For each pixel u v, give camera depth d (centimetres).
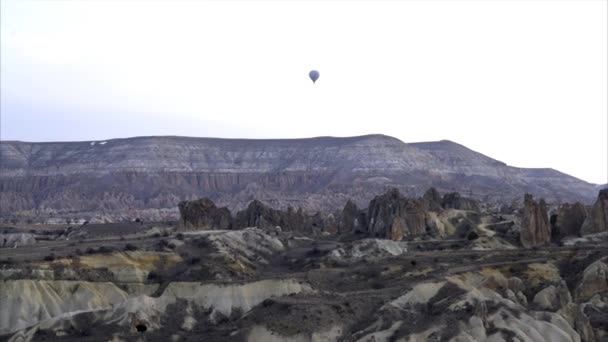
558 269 16362
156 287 15038
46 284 14262
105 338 12169
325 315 12288
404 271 15725
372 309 12900
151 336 12412
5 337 12638
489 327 12144
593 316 14350
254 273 16362
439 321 12125
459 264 16312
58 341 12094
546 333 12288
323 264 17100
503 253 17575
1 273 14388
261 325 12100
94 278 14950
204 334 12662
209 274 15412
